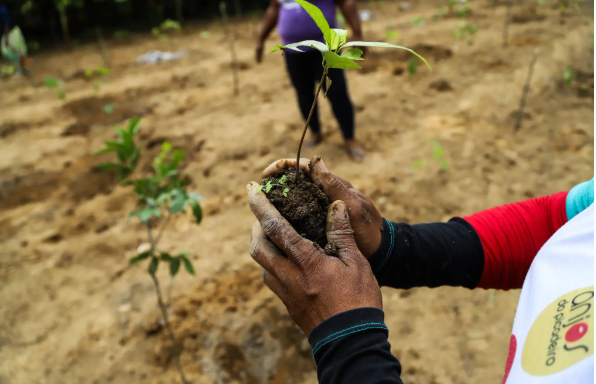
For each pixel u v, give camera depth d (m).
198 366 2.04
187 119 4.33
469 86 4.49
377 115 4.07
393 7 8.89
